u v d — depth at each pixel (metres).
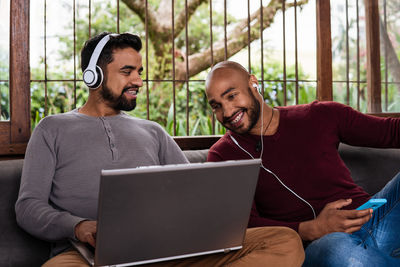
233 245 1.21
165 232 1.09
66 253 1.27
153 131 1.72
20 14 1.85
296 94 2.49
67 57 4.54
